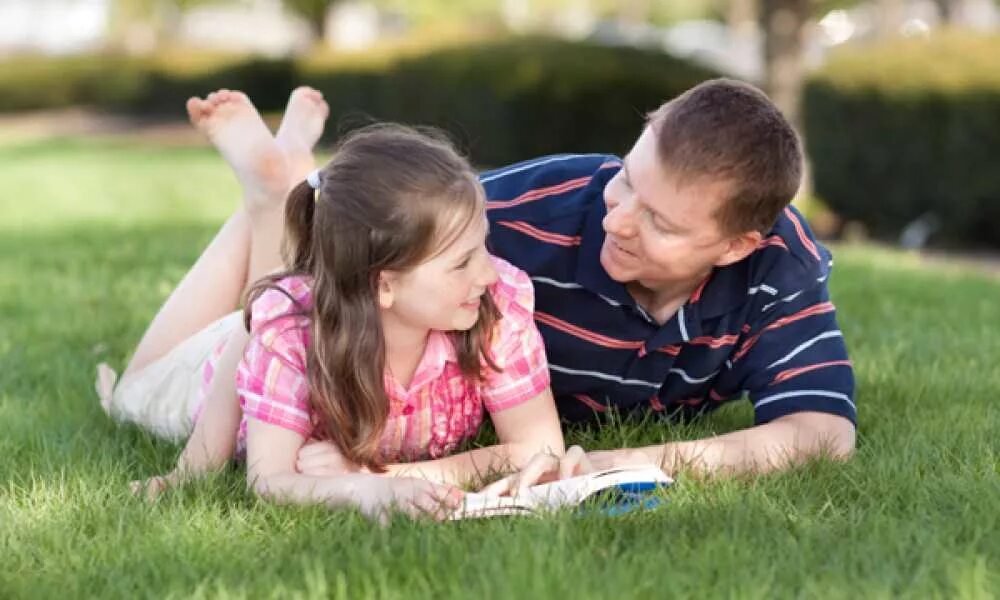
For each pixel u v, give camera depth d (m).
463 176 2.83
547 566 2.38
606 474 2.86
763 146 2.82
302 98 4.27
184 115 27.94
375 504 2.79
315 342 2.92
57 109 30.92
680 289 3.24
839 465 3.14
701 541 2.58
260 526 2.79
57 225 10.45
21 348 4.95
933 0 28.03
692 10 48.03
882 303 6.22
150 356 3.89
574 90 15.06
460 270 2.85
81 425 3.80
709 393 3.58
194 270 3.98
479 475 3.12
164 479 3.09
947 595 2.31
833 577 2.39
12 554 2.63
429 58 16.78
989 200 11.06
